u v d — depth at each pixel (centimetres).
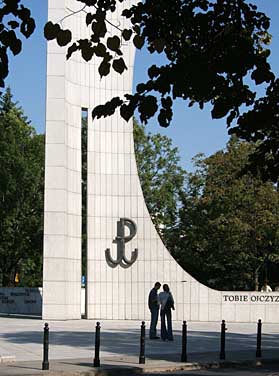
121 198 3775
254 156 940
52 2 3612
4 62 720
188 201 5716
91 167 3744
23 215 5491
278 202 4881
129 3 3644
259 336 2066
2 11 702
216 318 3750
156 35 802
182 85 764
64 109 3581
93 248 3709
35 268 6000
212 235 5128
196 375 1719
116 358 1938
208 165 5197
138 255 3750
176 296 3750
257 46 898
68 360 1872
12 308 4469
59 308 3497
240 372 1789
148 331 2902
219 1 795
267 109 861
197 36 801
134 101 786
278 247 5084
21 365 1758
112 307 3697
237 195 4878
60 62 3600
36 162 5475
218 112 800
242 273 5403
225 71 765
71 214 3612
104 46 778
